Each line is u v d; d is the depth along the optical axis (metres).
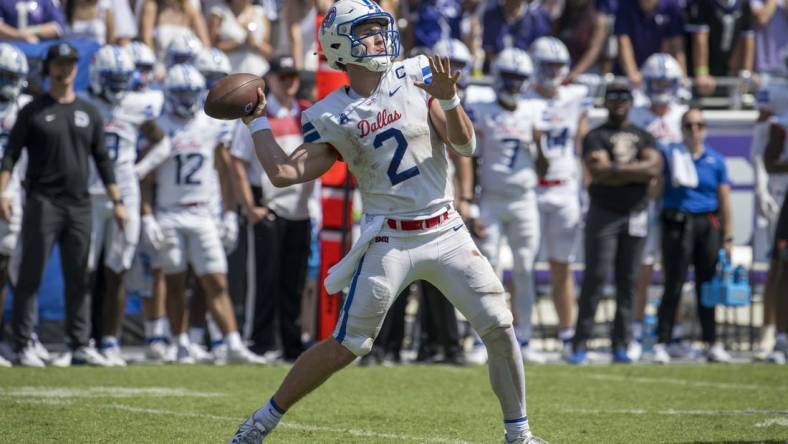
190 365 30.89
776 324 33.53
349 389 25.66
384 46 15.86
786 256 33.03
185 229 31.72
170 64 33.78
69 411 21.14
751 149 39.00
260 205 32.47
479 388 26.11
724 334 38.72
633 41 41.91
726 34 43.09
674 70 35.69
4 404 21.91
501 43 41.88
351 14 15.76
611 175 32.25
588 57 41.62
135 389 24.97
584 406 23.00
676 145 34.09
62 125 29.30
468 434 18.97
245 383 26.53
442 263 15.95
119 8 38.75
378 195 15.91
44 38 36.28
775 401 23.88
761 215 36.03
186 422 19.98
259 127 15.90
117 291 31.12
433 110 15.98
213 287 31.59
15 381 25.81
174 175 31.78
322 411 21.88
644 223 32.72
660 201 34.09
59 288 34.22
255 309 32.94
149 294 32.81
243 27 39.59
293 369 15.99
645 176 32.28
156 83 35.78
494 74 33.31
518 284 33.34
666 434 18.95
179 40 33.62
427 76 16.06
